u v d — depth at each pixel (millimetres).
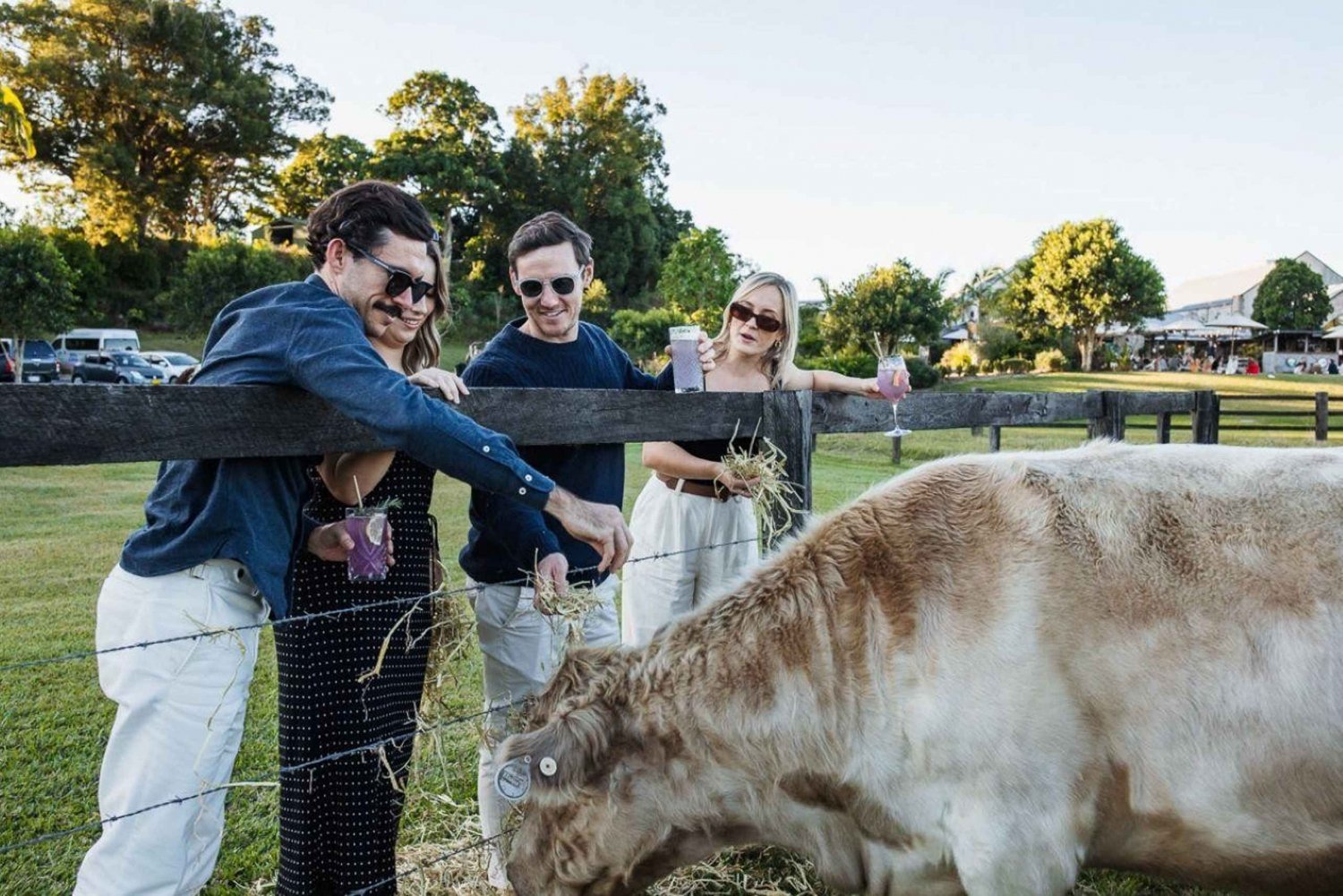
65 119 55500
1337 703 2025
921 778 2143
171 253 54406
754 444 3295
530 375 3049
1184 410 6773
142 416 1741
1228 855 2156
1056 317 54062
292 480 2092
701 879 3145
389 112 63875
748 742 2248
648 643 2436
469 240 63312
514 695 2984
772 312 3664
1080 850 2137
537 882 2314
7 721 4168
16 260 33031
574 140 68938
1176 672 2070
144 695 1946
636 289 70438
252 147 59594
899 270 42312
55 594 6250
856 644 2203
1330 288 77500
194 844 2082
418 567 2494
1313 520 2146
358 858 2385
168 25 56125
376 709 2398
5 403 1578
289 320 1964
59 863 3039
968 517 2252
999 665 2070
